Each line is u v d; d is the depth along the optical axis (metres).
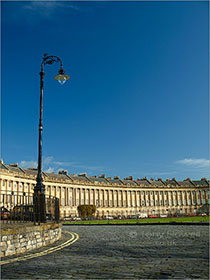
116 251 12.45
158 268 8.80
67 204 110.38
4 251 11.44
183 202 147.50
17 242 12.21
